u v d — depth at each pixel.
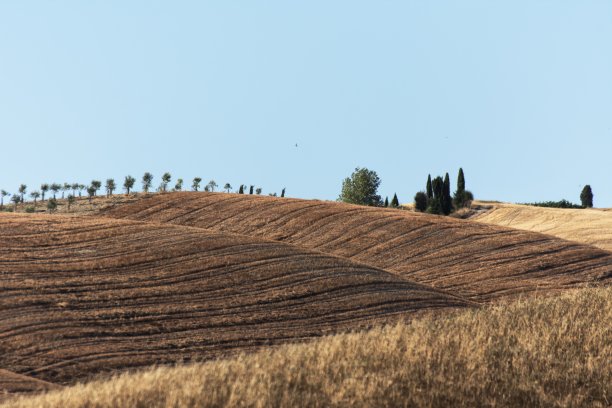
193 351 135.38
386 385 69.06
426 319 103.00
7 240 189.62
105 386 67.56
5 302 146.75
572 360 81.88
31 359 122.44
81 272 170.88
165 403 62.09
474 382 72.81
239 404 63.12
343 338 87.38
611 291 120.81
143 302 157.00
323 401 65.38
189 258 186.50
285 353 80.12
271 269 183.88
